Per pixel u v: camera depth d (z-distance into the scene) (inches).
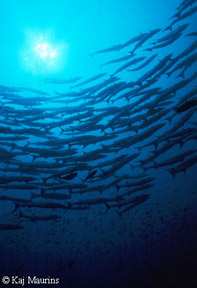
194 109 228.5
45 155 268.4
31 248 201.8
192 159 206.4
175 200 212.8
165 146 227.8
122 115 302.4
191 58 284.2
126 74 639.8
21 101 368.8
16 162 260.7
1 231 223.0
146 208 215.8
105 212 228.4
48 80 395.5
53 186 222.2
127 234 194.5
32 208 255.0
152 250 173.2
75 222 223.6
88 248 191.8
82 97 368.2
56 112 361.1
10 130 315.6
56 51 710.5
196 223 179.5
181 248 165.9
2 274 182.9
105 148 259.1
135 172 289.6
